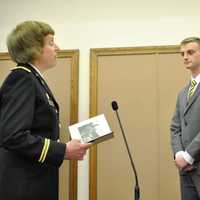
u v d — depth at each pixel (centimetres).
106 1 322
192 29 303
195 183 199
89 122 145
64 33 326
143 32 311
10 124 112
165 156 294
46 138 122
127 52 309
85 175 306
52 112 126
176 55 301
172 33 306
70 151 120
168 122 296
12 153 119
